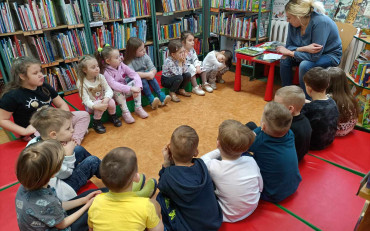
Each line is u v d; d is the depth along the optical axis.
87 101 2.49
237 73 3.42
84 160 1.68
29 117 2.16
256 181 1.40
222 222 1.43
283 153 1.48
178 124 2.75
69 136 1.62
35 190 1.10
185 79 3.27
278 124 1.41
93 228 1.14
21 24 2.87
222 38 4.64
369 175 1.10
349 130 2.18
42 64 3.14
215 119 2.83
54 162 1.09
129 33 3.70
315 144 1.99
